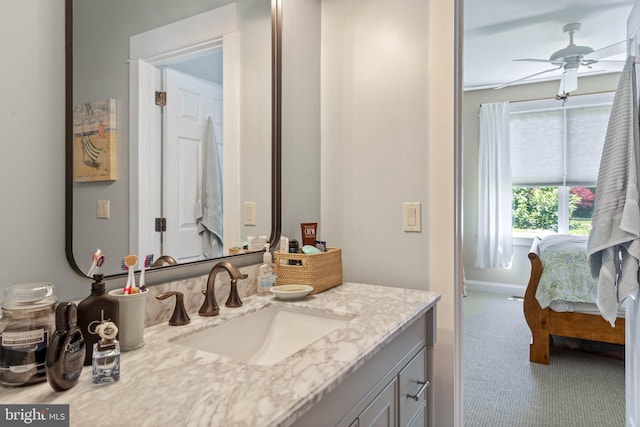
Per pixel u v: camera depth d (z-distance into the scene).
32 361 0.68
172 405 0.61
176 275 1.12
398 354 1.09
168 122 1.10
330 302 1.27
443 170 1.51
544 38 3.52
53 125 0.84
